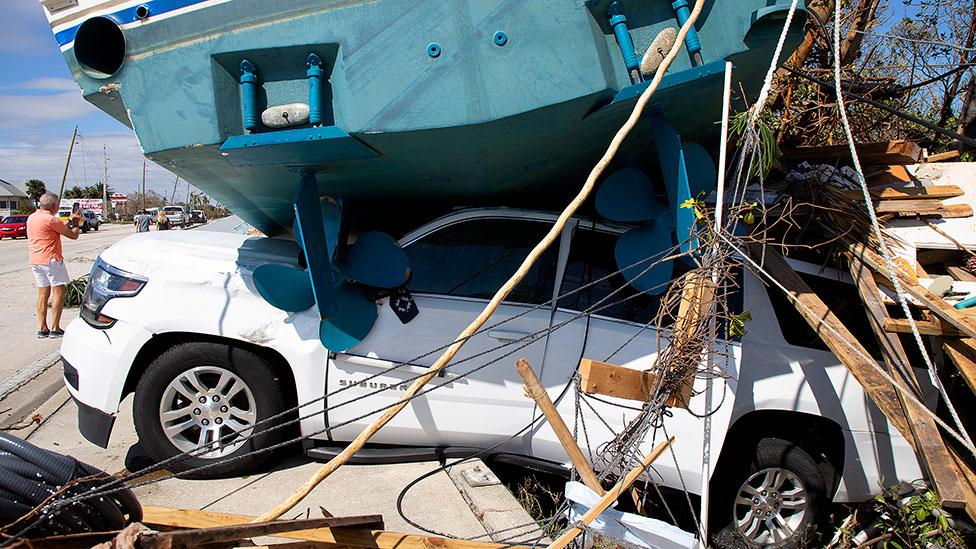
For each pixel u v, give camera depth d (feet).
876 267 11.22
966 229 12.30
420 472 12.83
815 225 13.08
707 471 10.27
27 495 7.07
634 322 12.59
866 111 17.54
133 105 10.25
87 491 7.41
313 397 12.71
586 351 12.49
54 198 27.09
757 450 12.72
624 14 10.50
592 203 14.42
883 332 10.66
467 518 11.55
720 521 12.87
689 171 11.94
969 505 8.50
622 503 13.52
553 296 12.93
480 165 11.75
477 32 9.98
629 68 10.48
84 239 116.57
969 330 8.93
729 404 12.09
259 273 12.18
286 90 10.30
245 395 13.09
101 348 12.79
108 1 9.86
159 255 13.46
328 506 11.82
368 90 9.97
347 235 13.61
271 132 10.22
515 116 10.16
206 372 12.82
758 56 11.17
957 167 14.08
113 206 261.65
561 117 10.68
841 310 12.70
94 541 7.36
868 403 12.62
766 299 12.67
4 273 53.52
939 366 12.15
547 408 8.13
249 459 12.73
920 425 9.35
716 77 10.87
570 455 8.32
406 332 12.75
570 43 10.23
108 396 12.65
